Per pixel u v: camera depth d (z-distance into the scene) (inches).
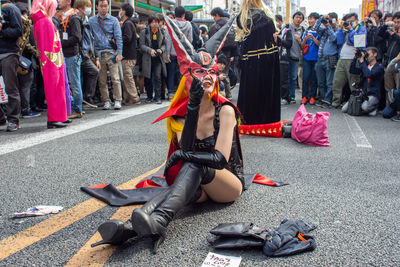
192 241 89.0
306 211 107.0
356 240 89.8
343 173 144.3
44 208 107.3
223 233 85.1
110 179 135.3
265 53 205.5
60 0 251.0
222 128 96.9
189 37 349.7
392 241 89.3
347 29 314.3
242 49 211.6
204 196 107.9
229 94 328.5
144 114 286.0
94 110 309.1
